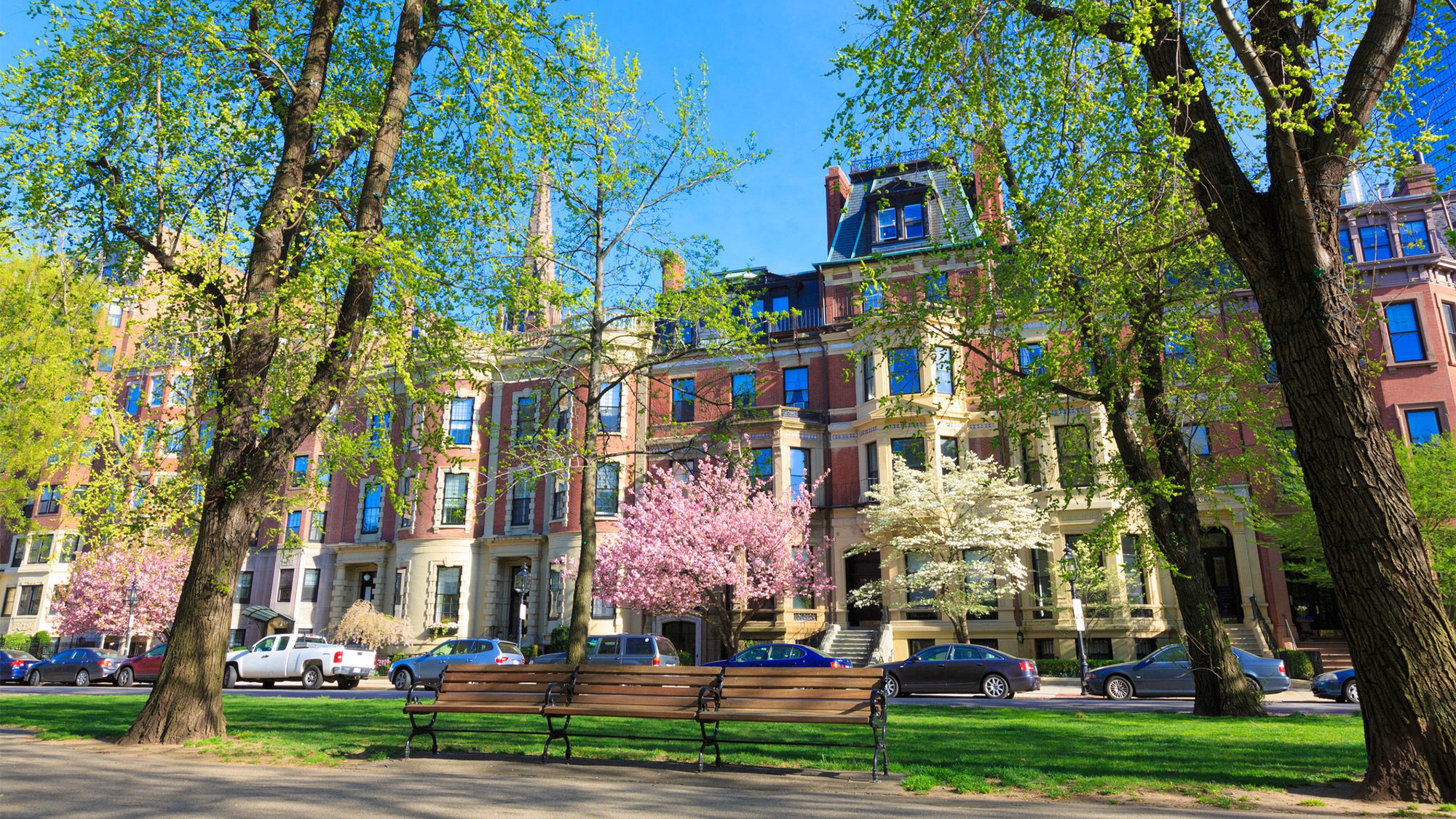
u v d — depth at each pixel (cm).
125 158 1113
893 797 688
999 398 1484
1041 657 2989
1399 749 696
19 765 797
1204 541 3038
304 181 1255
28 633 4228
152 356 1570
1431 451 2428
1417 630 707
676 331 2075
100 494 1606
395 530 3850
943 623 3062
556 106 1503
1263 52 841
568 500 3488
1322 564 2617
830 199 3847
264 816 576
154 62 1152
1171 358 1592
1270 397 1766
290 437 1135
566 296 1595
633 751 935
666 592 2897
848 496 3375
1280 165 820
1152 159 1063
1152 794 704
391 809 604
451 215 1300
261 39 1227
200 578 1061
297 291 1053
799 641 3162
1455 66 905
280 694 2158
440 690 957
